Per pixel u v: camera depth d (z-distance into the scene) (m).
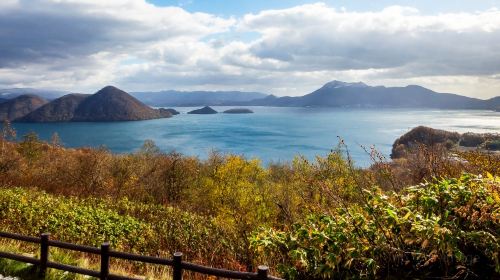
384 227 7.15
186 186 40.31
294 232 8.18
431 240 6.41
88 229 21.50
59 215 22.86
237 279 6.50
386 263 6.97
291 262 7.75
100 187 38.31
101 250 7.72
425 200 6.96
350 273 6.96
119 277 7.69
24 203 23.67
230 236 14.16
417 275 6.73
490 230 6.54
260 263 9.20
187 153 166.12
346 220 7.34
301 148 198.38
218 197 28.84
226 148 193.88
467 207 6.63
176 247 17.23
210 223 22.50
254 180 30.33
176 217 24.56
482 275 6.42
